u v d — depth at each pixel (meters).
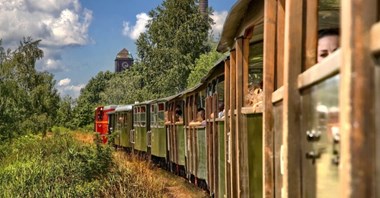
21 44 37.22
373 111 1.69
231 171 7.18
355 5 1.75
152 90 50.56
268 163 4.56
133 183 14.79
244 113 6.21
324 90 2.42
